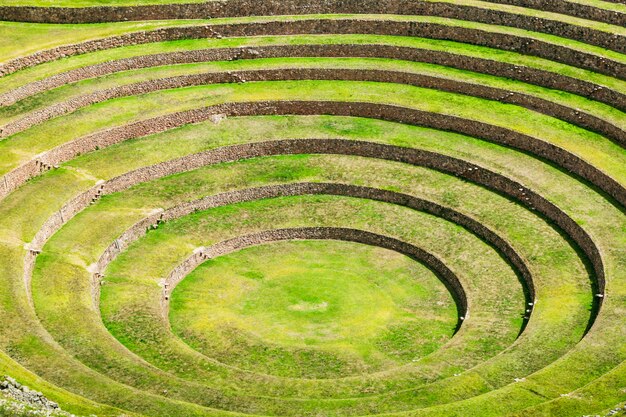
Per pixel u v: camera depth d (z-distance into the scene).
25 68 70.44
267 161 66.94
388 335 52.12
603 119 65.50
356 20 78.19
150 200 61.47
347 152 67.62
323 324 53.09
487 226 59.12
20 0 78.31
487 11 77.50
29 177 60.34
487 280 55.34
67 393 40.78
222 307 54.44
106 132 65.25
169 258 57.22
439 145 66.56
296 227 61.38
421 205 62.53
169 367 47.00
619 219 57.25
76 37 74.56
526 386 42.44
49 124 65.50
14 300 48.22
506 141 66.56
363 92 72.31
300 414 41.84
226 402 42.53
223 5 79.12
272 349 50.59
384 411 42.03
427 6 79.00
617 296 49.78
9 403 37.88
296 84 73.56
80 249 55.22
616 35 72.31
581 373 43.38
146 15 78.56
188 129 68.50
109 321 50.81
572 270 54.22
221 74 73.12
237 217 62.09
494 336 49.97
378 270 58.38
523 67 71.75
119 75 71.94
